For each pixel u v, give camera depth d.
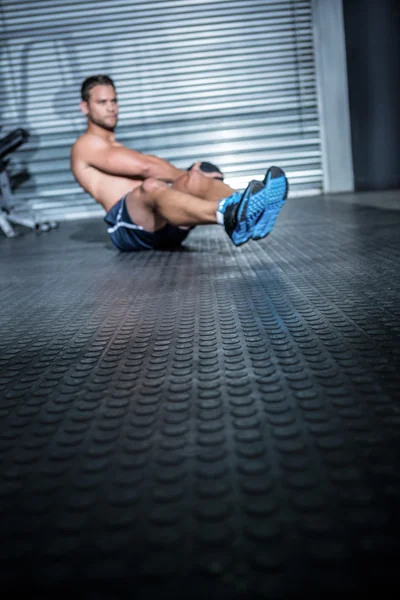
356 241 2.46
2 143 4.49
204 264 2.30
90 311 1.65
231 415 0.84
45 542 0.58
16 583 0.52
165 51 5.44
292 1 5.35
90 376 1.08
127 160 2.98
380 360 1.01
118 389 1.00
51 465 0.74
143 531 0.58
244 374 1.00
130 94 5.54
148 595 0.49
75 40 5.41
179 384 0.99
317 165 5.71
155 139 5.62
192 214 2.31
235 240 2.19
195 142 5.63
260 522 0.58
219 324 1.36
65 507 0.64
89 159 3.05
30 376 1.11
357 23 5.38
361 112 5.56
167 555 0.54
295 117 5.60
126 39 5.41
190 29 5.40
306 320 1.32
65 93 5.51
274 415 0.83
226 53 5.45
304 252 2.33
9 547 0.58
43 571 0.54
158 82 5.51
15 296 2.00
